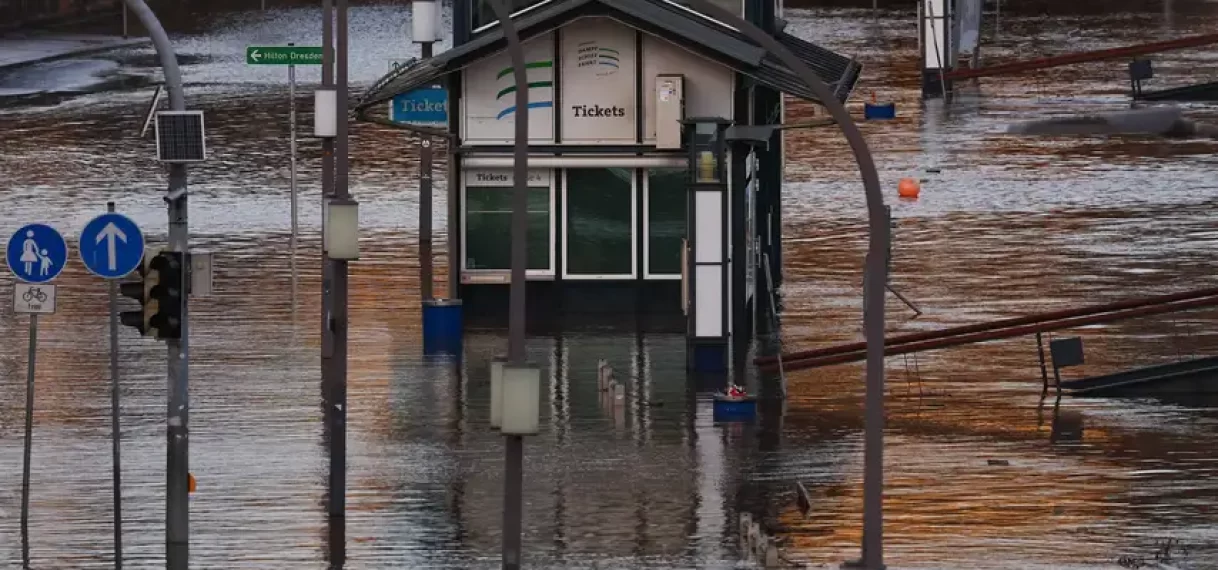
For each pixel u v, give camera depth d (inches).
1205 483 1916.8
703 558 1648.6
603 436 2134.6
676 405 2298.2
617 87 2758.4
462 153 2790.4
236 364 2539.4
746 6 2807.6
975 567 1615.4
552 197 2866.6
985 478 1940.2
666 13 2755.9
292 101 3430.1
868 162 1501.0
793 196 4052.7
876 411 1491.1
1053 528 1745.8
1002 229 3619.6
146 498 1879.9
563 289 2883.9
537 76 2758.4
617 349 2664.9
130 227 1681.8
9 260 1766.7
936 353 2655.0
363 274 3248.0
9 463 2022.6
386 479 1937.7
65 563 1643.7
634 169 2859.3
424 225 2861.7
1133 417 2241.6
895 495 1868.8
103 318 2886.3
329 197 2480.3
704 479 1939.0
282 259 3378.4
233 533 1734.7
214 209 3873.0
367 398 2327.8
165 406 2288.4
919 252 3398.1
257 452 2052.2
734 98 2719.0
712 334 2481.5
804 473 1962.4
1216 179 4168.3
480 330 2790.4
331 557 1656.0
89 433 2161.7
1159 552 1656.0
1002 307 2901.1
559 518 1788.9
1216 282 3063.5
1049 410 2282.2
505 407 1491.1
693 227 2466.8
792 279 3230.8
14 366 2532.0
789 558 1647.4
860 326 2797.7
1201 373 2373.3
